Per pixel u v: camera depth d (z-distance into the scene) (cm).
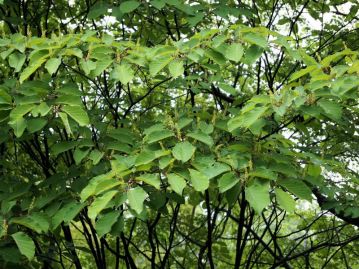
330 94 238
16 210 298
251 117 236
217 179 262
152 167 267
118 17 346
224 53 257
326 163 311
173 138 265
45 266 424
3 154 429
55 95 262
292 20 487
